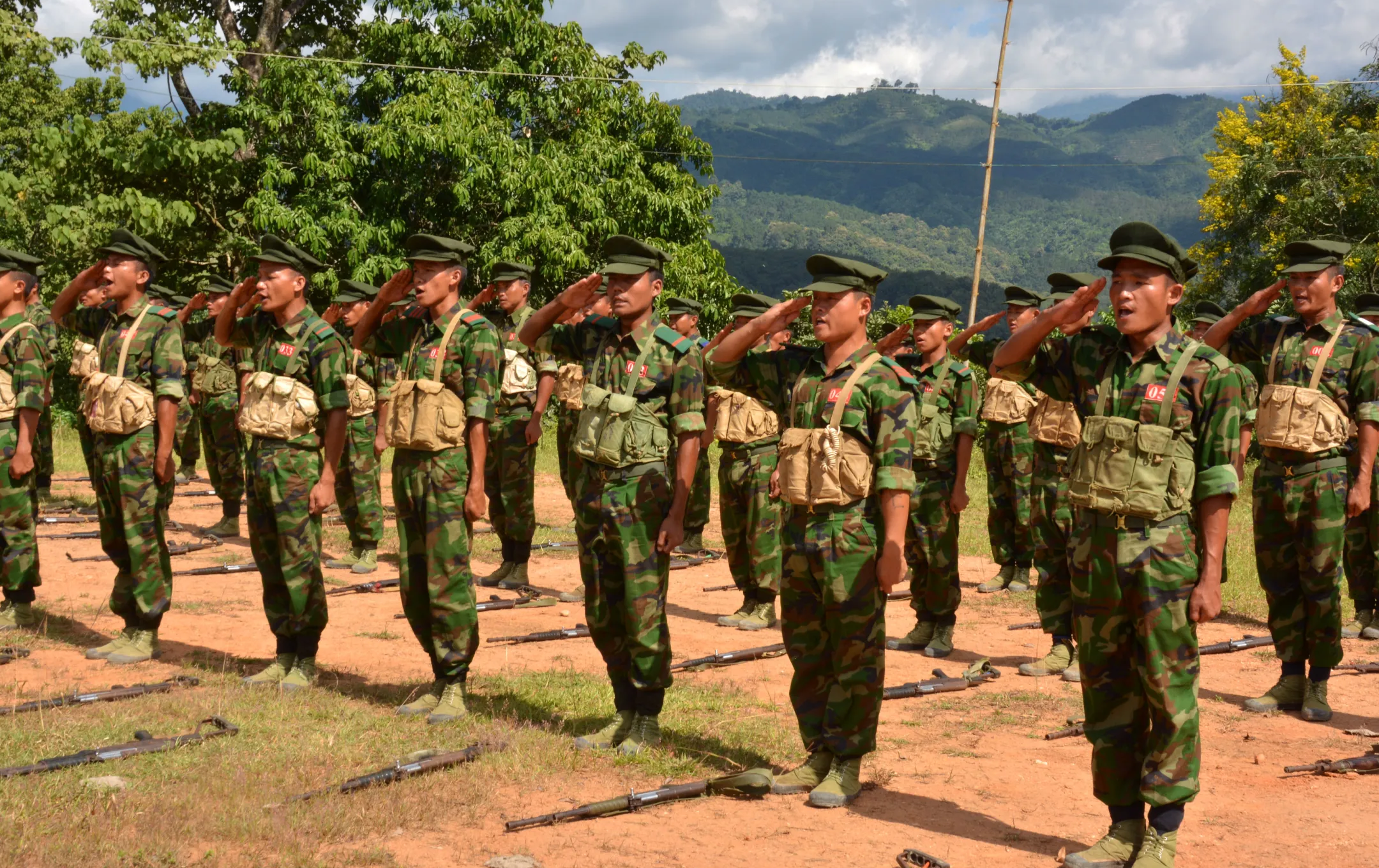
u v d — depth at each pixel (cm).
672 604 1020
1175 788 433
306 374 693
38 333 807
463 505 639
